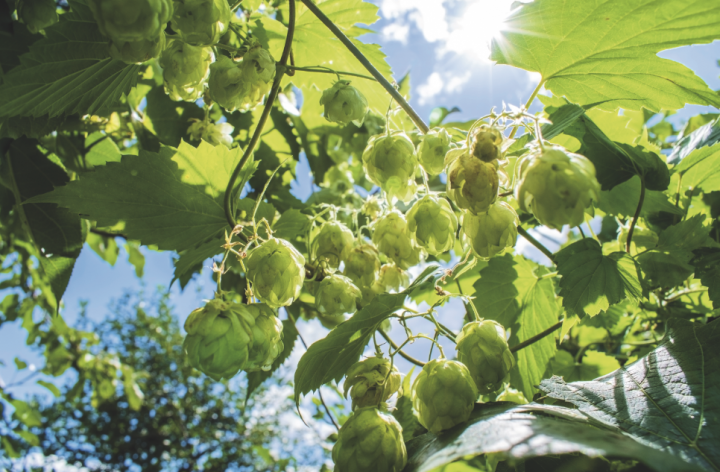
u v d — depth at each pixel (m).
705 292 2.08
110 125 2.48
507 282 2.01
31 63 1.35
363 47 2.12
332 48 2.18
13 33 1.72
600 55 1.38
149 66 2.46
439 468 1.25
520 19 1.34
